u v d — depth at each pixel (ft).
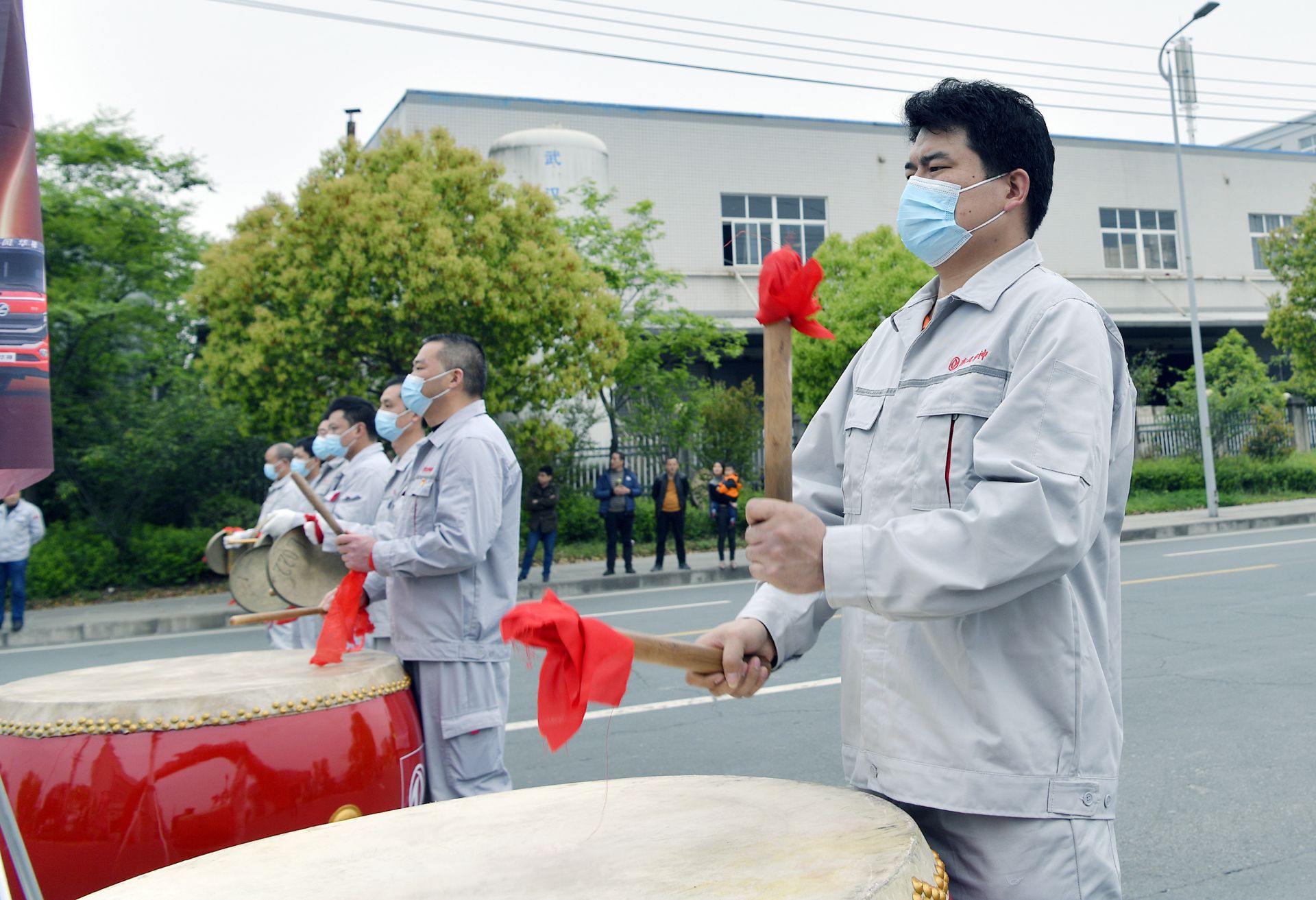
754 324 70.79
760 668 5.29
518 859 4.57
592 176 64.03
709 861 4.25
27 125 4.96
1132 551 45.01
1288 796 13.50
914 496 4.98
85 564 44.04
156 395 52.80
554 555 50.31
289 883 4.51
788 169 73.46
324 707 7.80
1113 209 84.84
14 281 4.86
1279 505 63.52
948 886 4.59
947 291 5.51
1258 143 184.96
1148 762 15.12
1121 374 5.11
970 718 4.70
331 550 11.55
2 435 4.80
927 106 5.32
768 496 4.61
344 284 40.01
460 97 65.16
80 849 6.86
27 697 7.53
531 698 21.11
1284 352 88.94
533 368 43.14
